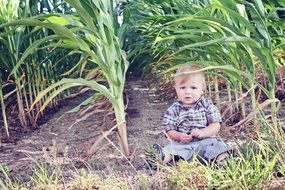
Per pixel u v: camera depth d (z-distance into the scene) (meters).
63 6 3.86
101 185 1.61
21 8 3.25
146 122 2.85
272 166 1.50
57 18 2.03
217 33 2.04
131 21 3.66
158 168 1.65
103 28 1.91
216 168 1.71
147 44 2.94
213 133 1.85
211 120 1.88
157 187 1.55
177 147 1.85
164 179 1.59
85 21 1.92
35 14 3.29
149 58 3.96
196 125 1.88
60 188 1.60
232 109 2.79
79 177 1.64
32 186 1.66
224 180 1.47
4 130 2.97
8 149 2.46
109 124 2.83
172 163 1.86
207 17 1.85
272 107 1.88
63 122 3.12
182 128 1.89
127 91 4.51
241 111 2.55
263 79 3.05
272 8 2.03
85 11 1.80
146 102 3.76
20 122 3.08
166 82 3.84
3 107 2.75
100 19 1.89
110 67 1.93
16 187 1.61
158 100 3.82
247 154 1.63
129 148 2.19
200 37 2.08
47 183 1.67
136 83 5.14
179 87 1.90
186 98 1.89
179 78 1.90
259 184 1.46
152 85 4.45
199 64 1.88
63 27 1.78
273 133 1.89
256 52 1.85
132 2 3.13
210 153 1.79
